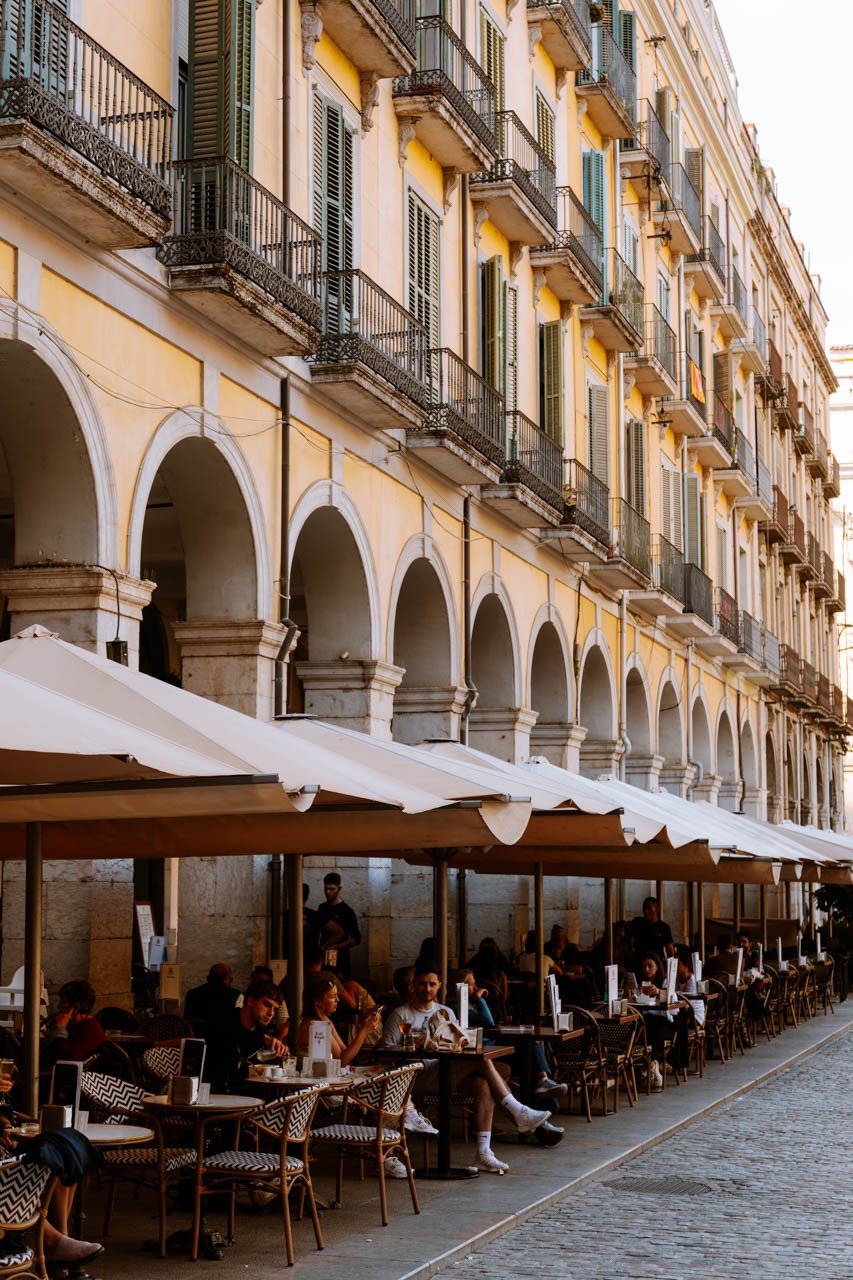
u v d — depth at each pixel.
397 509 19.89
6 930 13.66
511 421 23.36
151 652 23.27
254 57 15.75
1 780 8.64
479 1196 11.18
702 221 39.41
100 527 13.40
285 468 16.75
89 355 13.30
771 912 45.62
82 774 8.47
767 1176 12.38
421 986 12.92
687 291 38.72
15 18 11.69
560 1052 15.27
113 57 12.88
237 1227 10.06
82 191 12.15
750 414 46.16
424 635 21.52
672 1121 15.02
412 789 10.51
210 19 15.17
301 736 12.38
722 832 19.58
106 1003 13.52
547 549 25.97
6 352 12.47
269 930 16.53
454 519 21.89
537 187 24.62
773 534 47.75
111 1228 10.07
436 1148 13.32
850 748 66.75
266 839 11.24
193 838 11.20
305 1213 10.49
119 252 13.65
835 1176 12.41
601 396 29.11
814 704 51.03
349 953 19.19
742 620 41.56
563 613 26.84
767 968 25.73
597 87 29.03
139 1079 11.41
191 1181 10.30
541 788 13.55
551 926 27.02
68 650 9.14
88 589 13.28
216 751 8.50
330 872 19.52
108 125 13.20
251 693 16.06
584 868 20.05
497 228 23.95
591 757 29.69
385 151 19.81
